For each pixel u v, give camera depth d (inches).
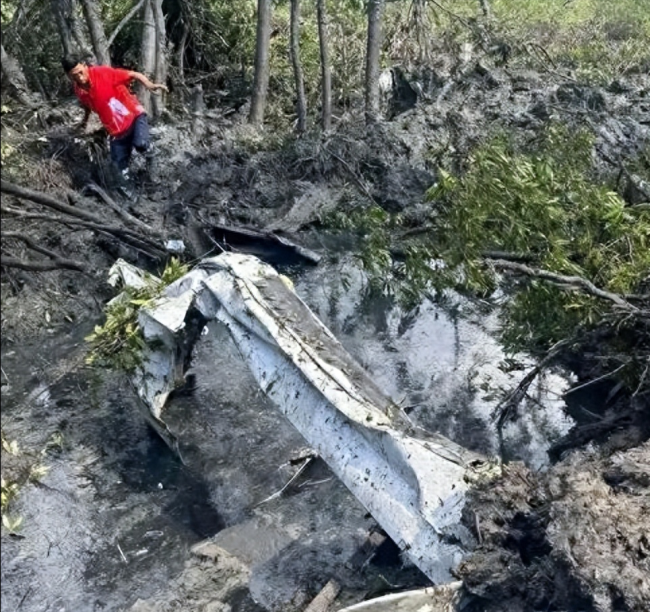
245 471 193.9
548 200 194.4
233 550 169.6
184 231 285.1
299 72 352.2
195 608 156.9
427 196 208.5
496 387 226.1
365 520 178.7
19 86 297.4
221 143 320.8
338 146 326.3
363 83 406.9
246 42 410.9
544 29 496.4
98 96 284.7
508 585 131.2
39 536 174.7
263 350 179.8
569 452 189.8
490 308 261.6
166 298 194.9
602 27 506.6
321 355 173.5
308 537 174.1
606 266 205.3
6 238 223.3
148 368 198.5
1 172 238.8
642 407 194.1
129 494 187.2
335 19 434.6
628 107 359.9
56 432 204.1
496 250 209.8
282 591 161.2
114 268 225.6
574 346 213.8
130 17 335.9
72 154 290.8
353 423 161.5
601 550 124.7
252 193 309.0
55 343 238.1
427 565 145.0
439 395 223.3
